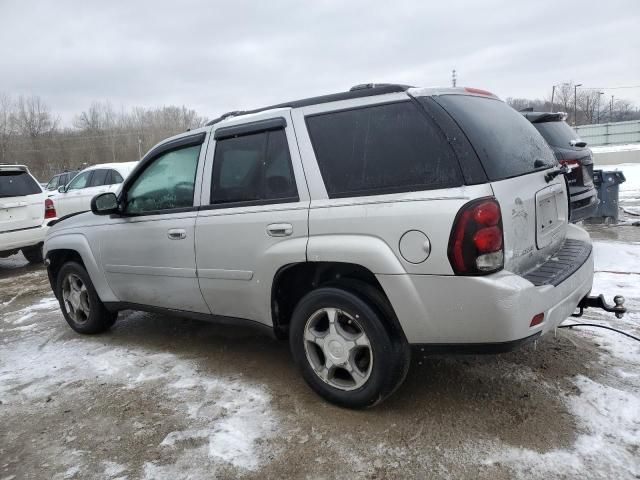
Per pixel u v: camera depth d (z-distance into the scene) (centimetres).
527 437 276
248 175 347
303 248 309
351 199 296
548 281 281
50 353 446
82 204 1152
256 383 358
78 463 279
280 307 345
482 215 256
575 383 327
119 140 6222
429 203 268
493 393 323
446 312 268
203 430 302
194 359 408
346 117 310
